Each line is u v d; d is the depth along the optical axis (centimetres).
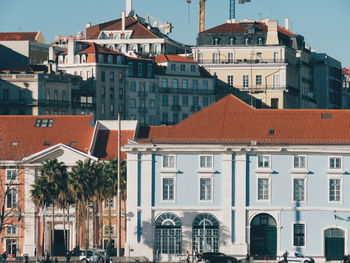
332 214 19038
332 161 19100
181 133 19600
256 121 19775
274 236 19075
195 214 19112
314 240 19050
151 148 19100
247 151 19088
